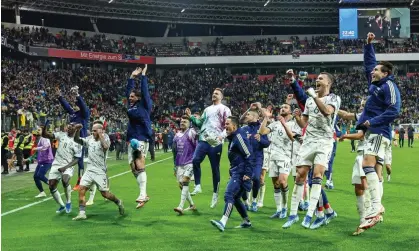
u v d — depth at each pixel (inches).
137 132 401.7
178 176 430.9
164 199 483.5
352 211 396.2
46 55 2028.8
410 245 273.0
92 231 329.7
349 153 1192.8
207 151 419.2
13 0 1972.2
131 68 2440.9
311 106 312.8
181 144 431.2
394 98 287.7
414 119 2046.0
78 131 417.7
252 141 382.6
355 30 2151.8
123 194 529.7
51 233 325.1
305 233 309.3
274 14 2475.4
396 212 385.1
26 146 830.5
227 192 319.3
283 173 366.0
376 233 306.7
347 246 271.0
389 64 295.6
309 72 2507.4
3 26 1995.6
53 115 1393.9
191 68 2506.2
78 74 2081.7
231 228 331.6
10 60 1855.3
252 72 2532.0
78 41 2187.5
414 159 971.9
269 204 445.4
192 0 2340.1
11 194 545.3
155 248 275.6
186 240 294.7
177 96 2276.1
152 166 914.7
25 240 303.9
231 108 2219.5
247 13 2471.7
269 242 284.7
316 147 310.2
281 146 370.9
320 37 2507.4
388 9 2133.4
